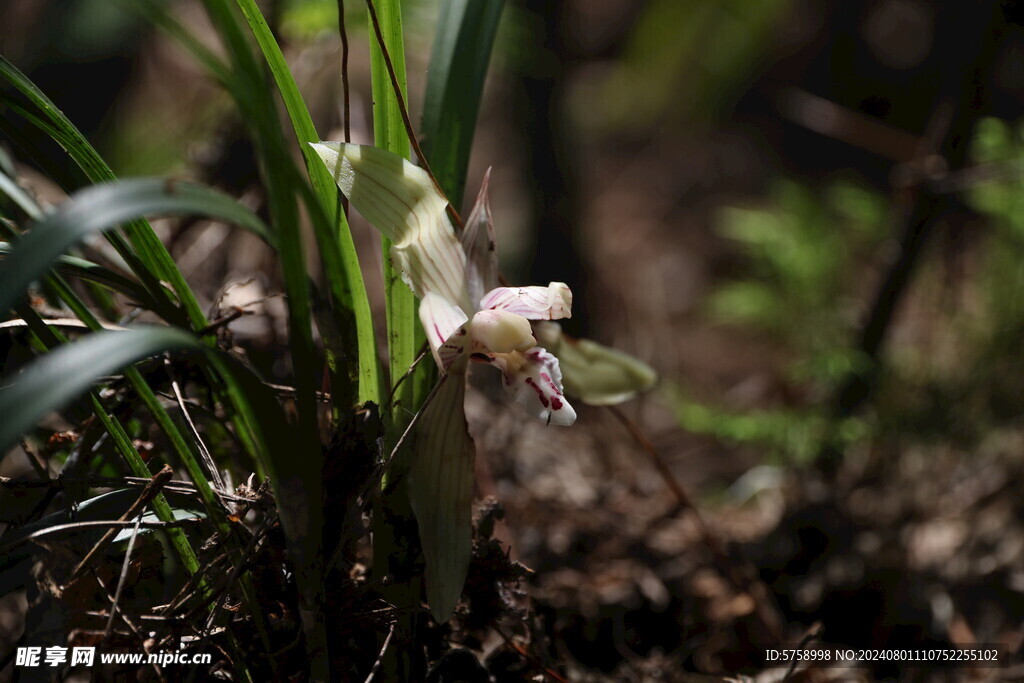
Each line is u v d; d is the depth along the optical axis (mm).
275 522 365
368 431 366
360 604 370
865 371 505
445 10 373
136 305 409
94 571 363
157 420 361
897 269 494
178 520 368
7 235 366
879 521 494
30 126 378
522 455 511
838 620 483
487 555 383
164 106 631
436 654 385
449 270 366
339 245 371
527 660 395
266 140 327
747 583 473
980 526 489
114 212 311
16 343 392
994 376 517
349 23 475
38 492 386
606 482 523
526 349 371
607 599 468
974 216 582
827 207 619
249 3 353
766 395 681
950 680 458
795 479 518
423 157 367
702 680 445
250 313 397
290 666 367
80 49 657
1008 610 477
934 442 511
